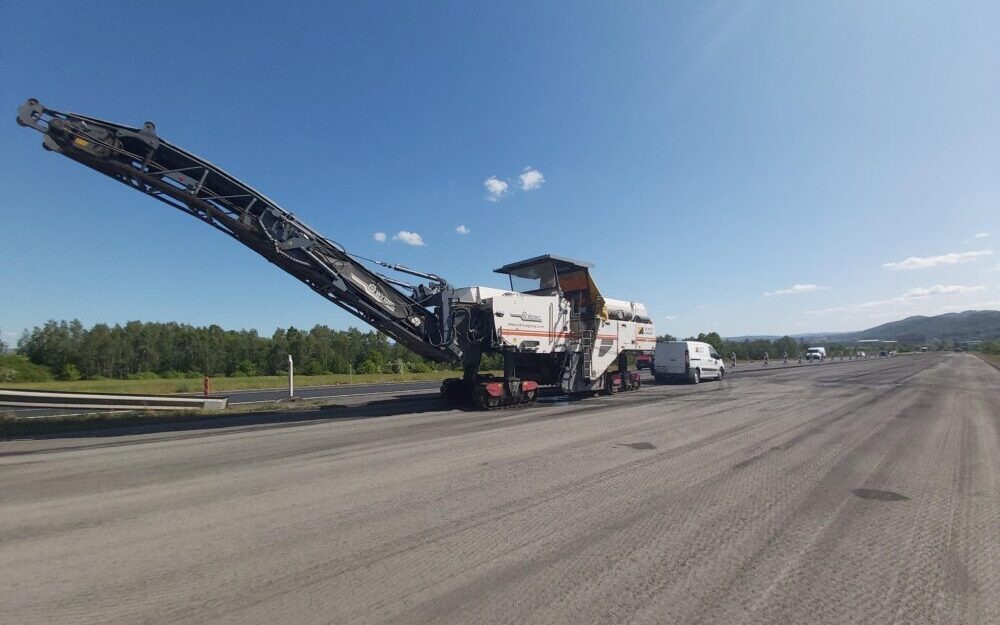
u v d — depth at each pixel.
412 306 14.84
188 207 11.88
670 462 8.33
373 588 4.05
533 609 3.73
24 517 5.70
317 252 12.97
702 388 22.95
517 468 7.92
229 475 7.53
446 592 3.99
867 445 9.75
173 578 4.22
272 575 4.28
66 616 3.63
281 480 7.24
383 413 14.68
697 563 4.52
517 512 5.86
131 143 11.11
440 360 15.64
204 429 11.83
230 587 4.07
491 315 15.41
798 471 7.76
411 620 3.58
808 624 3.56
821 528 5.38
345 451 9.22
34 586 4.08
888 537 5.14
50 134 10.29
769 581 4.19
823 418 13.33
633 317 21.78
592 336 18.61
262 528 5.37
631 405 16.38
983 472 7.74
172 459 8.61
